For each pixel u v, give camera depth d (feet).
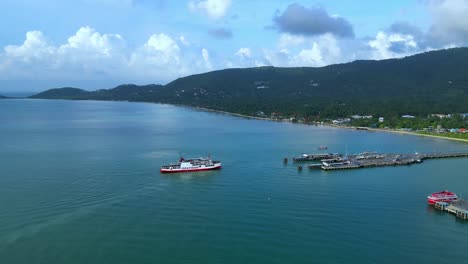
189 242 368.48
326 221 419.95
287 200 486.79
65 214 429.79
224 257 342.64
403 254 350.64
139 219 419.54
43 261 333.21
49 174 595.88
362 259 341.41
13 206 452.35
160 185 546.26
